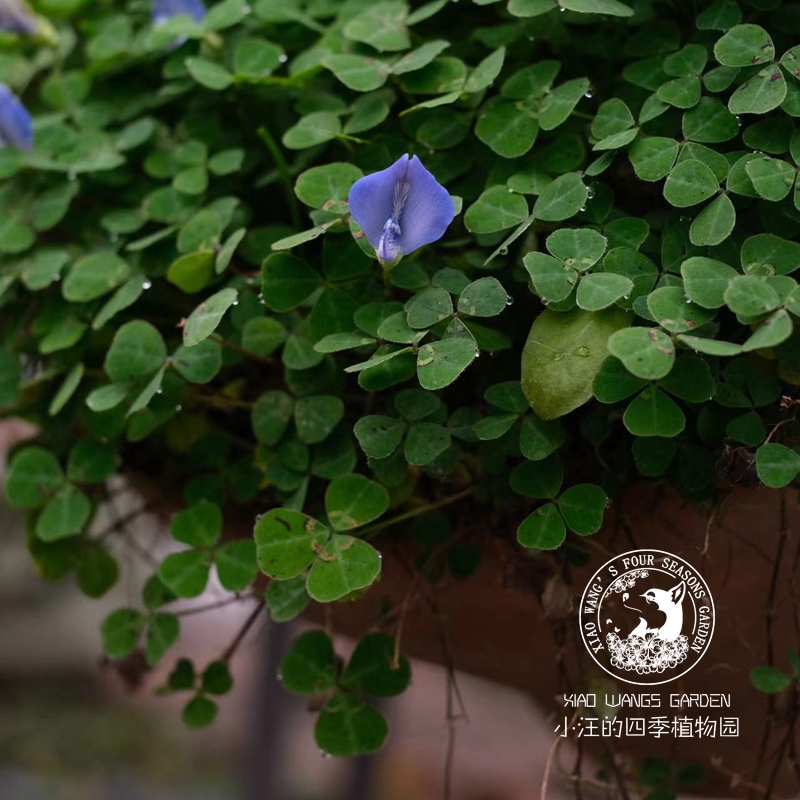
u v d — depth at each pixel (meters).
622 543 0.52
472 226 0.51
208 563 0.52
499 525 0.52
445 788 0.54
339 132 0.53
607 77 0.53
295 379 0.52
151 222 0.55
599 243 0.50
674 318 0.48
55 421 0.55
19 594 1.50
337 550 0.50
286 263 0.51
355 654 0.52
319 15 0.55
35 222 0.56
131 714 1.55
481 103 0.53
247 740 1.05
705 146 0.50
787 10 0.52
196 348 0.52
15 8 0.57
